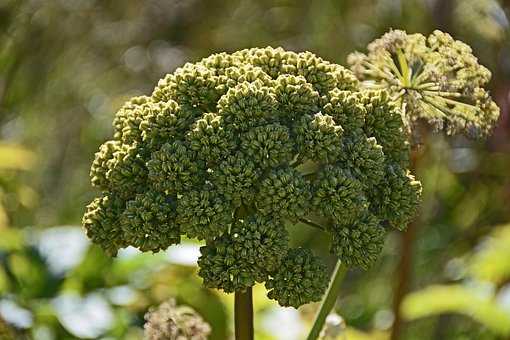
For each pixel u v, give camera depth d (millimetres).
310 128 3639
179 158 3568
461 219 9312
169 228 3594
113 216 3740
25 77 10000
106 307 6738
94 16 10188
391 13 9227
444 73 4328
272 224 3541
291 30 9914
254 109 3625
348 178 3594
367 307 9219
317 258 3639
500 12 8734
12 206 9391
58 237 7309
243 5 10250
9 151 9109
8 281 6914
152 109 3738
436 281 9094
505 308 6848
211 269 3555
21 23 9711
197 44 10391
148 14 10531
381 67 4332
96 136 10430
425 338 8758
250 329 3844
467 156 8969
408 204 3814
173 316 4434
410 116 4312
